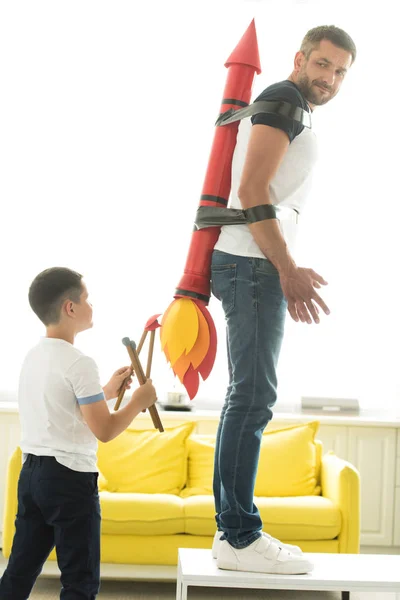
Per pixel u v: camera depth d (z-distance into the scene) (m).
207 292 2.29
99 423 2.19
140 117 4.64
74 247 4.57
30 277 4.55
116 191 4.61
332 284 4.68
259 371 2.18
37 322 4.55
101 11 4.63
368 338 4.67
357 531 3.53
